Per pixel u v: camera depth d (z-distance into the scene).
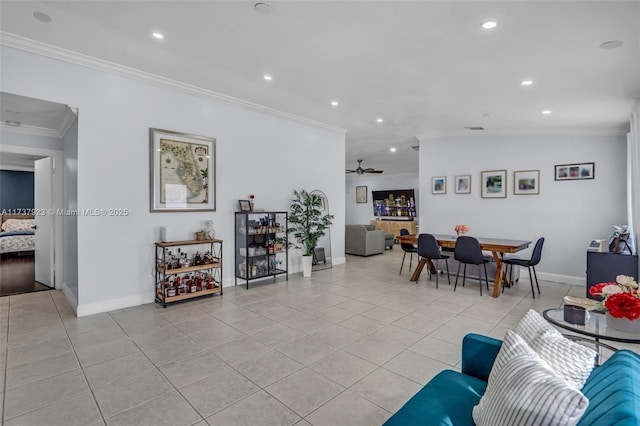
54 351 2.71
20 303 4.01
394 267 6.56
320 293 4.53
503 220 5.96
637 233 3.94
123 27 2.80
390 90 4.15
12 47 3.06
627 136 4.89
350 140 7.30
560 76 3.46
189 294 4.05
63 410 1.96
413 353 2.71
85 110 3.51
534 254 4.40
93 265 3.61
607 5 2.24
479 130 6.11
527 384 1.09
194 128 4.41
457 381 1.59
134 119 3.87
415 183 12.05
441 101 4.48
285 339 2.98
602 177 5.16
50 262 4.71
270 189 5.38
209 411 1.95
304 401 2.05
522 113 4.79
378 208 13.02
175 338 2.98
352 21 2.62
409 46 3.00
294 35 2.87
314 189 6.13
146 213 3.98
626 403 0.87
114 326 3.26
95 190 3.60
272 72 3.70
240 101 4.78
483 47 2.95
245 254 4.92
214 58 3.37
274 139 5.43
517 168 5.84
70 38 3.02
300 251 6.01
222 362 2.54
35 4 2.48
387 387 2.21
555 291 4.75
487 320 3.49
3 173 8.48
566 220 5.42
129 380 2.28
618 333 1.83
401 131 6.45
